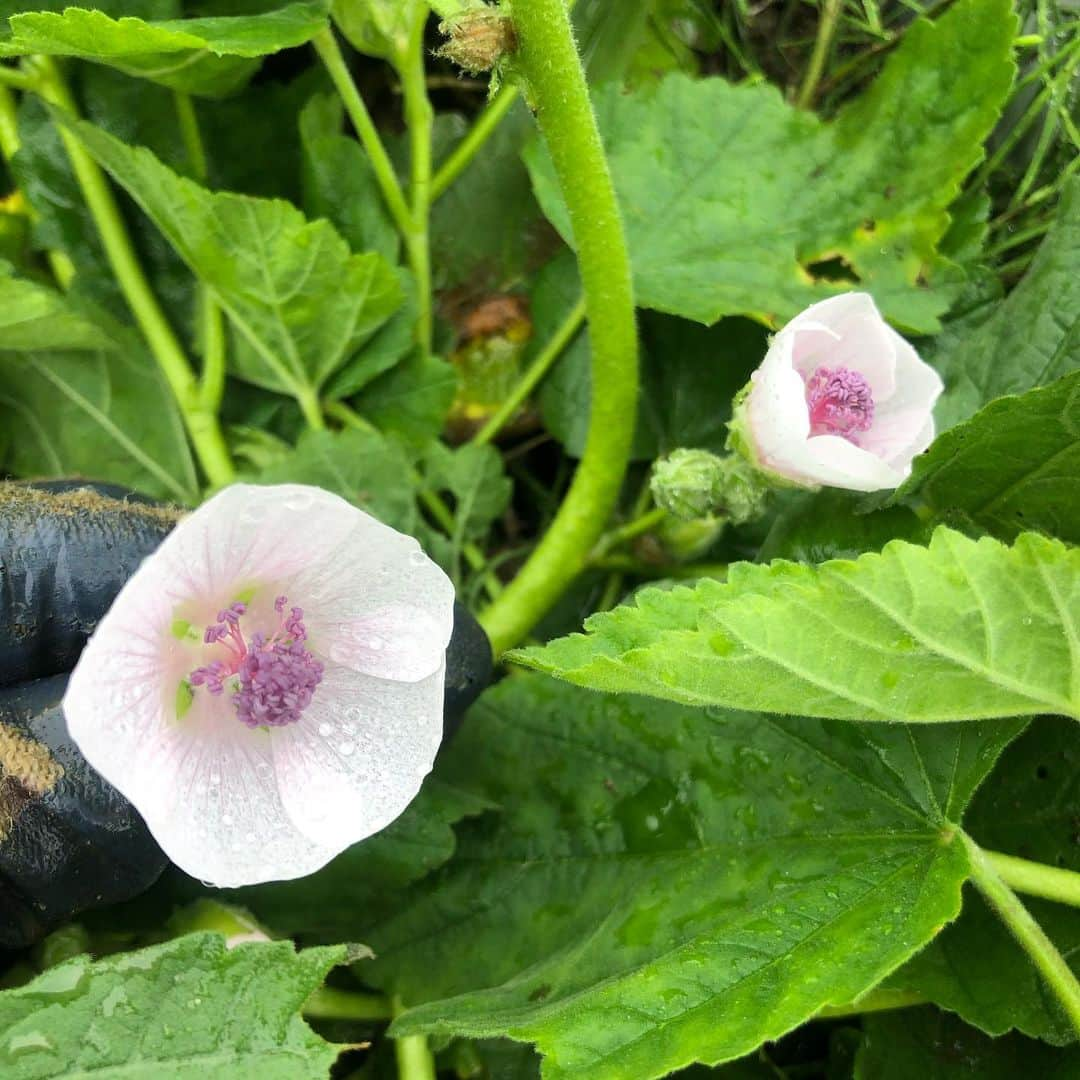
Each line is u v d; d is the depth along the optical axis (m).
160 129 0.17
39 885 0.12
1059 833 0.15
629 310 0.15
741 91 0.18
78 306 0.17
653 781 0.15
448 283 0.19
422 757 0.12
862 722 0.14
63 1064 0.11
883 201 0.17
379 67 0.19
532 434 0.20
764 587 0.12
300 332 0.17
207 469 0.17
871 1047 0.15
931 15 0.19
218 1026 0.11
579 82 0.13
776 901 0.13
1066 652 0.12
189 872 0.11
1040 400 0.13
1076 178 0.16
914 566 0.11
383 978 0.15
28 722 0.12
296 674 0.12
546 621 0.19
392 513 0.17
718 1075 0.16
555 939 0.15
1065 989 0.12
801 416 0.13
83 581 0.13
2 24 0.15
